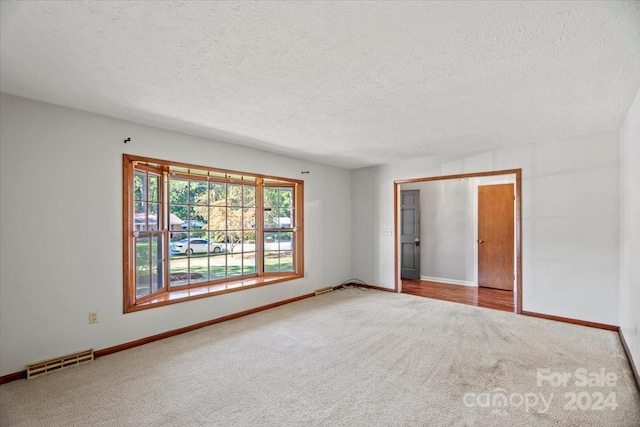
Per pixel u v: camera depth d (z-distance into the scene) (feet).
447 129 12.09
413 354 10.23
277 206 17.31
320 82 7.95
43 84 8.04
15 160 8.71
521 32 5.79
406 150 15.78
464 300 17.17
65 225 9.57
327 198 19.45
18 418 6.95
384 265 19.57
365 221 20.49
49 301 9.25
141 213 11.91
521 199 14.55
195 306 12.70
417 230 23.15
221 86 8.18
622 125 11.51
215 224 14.88
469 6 5.06
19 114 8.79
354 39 6.03
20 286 8.77
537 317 14.03
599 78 7.67
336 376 8.81
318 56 6.68
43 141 9.19
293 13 5.24
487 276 20.45
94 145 10.18
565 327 12.73
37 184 9.08
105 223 10.41
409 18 5.38
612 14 5.24
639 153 8.31
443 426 6.67
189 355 10.20
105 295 10.36
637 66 7.06
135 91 8.50
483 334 11.98
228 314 13.85
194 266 14.11
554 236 13.66
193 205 14.10
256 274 16.49
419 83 8.00
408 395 7.85
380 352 10.39
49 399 7.70
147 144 11.45
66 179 9.61
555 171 13.65
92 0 4.90
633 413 7.10
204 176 14.39
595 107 9.70
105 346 10.30
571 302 13.24
